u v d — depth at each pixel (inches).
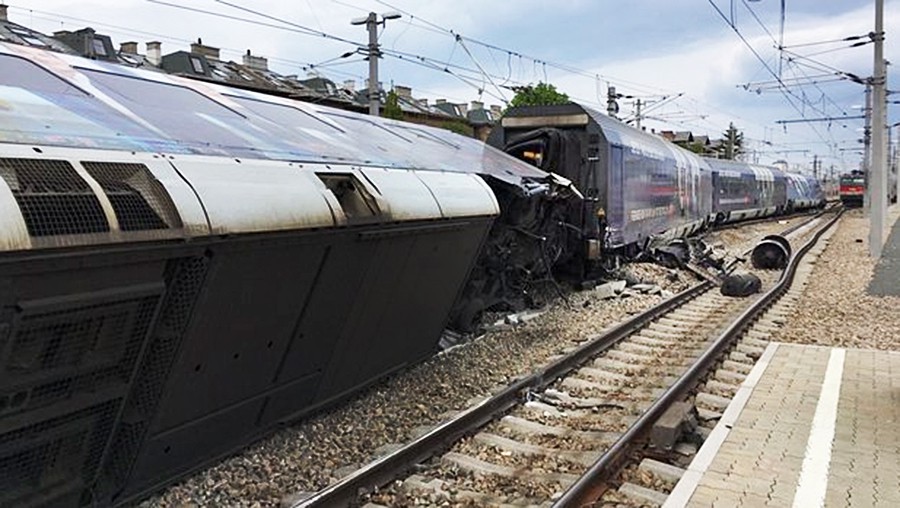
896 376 323.3
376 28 862.5
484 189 349.4
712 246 1071.0
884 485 202.7
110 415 175.3
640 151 737.0
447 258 318.0
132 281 165.2
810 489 200.1
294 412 252.5
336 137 300.7
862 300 574.6
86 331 160.1
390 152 322.3
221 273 186.1
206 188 182.7
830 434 244.8
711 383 335.6
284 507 199.6
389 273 272.4
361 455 239.8
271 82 1616.6
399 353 316.5
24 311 143.0
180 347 183.8
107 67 243.6
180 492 201.2
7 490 159.3
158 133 199.8
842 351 375.9
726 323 483.2
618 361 375.2
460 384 322.7
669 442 243.1
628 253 740.7
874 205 877.2
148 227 163.3
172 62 1466.5
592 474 212.2
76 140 169.2
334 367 265.7
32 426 157.4
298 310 227.8
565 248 566.3
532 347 399.5
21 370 149.8
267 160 219.6
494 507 202.2
